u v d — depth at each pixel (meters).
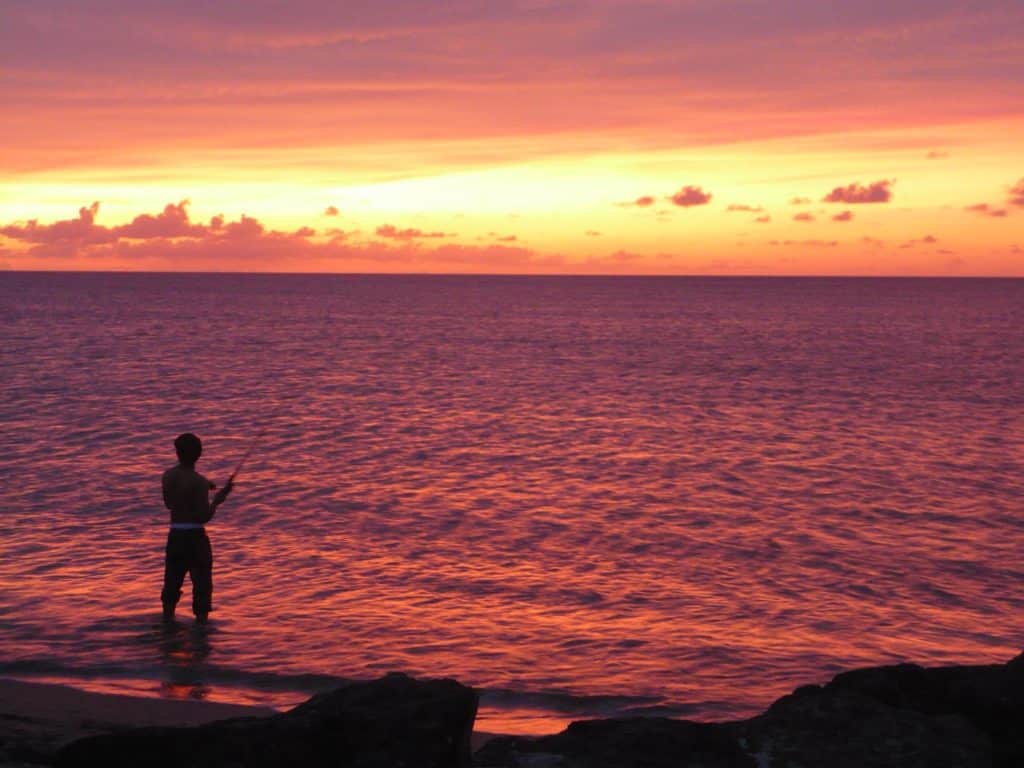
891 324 97.88
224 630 9.68
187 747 3.99
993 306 155.62
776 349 61.59
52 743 5.36
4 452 20.80
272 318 97.81
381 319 99.38
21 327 73.81
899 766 3.99
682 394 35.50
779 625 10.27
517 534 14.26
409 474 19.17
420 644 9.38
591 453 22.19
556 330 82.06
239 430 25.03
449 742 4.09
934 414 30.66
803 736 4.21
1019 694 4.51
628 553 13.27
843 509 16.58
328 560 12.59
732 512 16.17
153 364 45.00
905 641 9.84
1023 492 18.31
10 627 9.64
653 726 4.34
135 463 19.62
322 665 8.68
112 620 9.94
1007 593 11.73
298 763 3.97
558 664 8.87
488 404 31.62
